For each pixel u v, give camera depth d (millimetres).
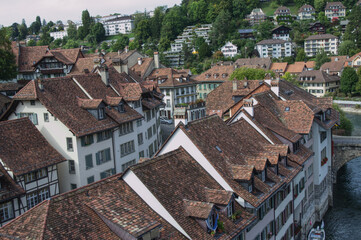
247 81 68312
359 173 74250
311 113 46656
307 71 152625
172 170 28203
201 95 138375
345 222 54031
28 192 38906
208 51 190500
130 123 53688
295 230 43156
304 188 46625
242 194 29562
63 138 44750
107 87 55406
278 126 44406
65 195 22109
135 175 25344
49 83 48156
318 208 52781
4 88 65750
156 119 66750
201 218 24516
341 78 148000
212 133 34531
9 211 36125
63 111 45688
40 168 39625
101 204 22672
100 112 48406
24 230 20047
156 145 65938
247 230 29234
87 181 45562
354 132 100062
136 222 21609
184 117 32344
